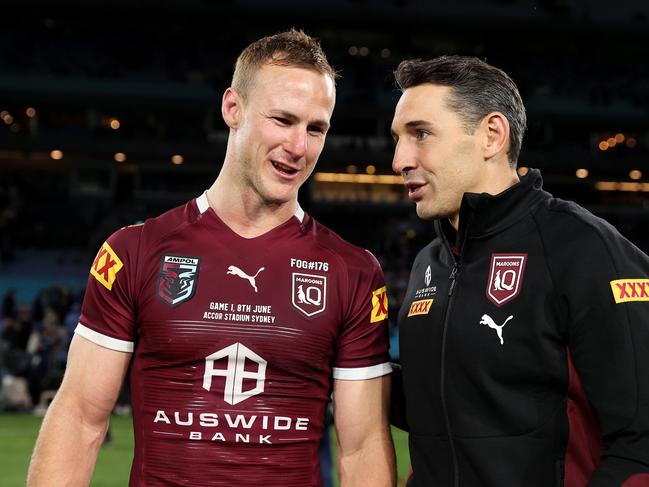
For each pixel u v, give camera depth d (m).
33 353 14.76
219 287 2.21
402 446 9.02
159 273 2.21
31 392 14.31
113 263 2.22
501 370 2.05
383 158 27.47
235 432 2.15
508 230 2.13
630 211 30.19
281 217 2.30
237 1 27.81
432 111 2.17
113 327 2.21
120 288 2.21
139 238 2.25
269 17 28.34
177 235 2.26
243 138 2.21
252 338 2.18
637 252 2.06
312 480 2.23
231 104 2.28
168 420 2.17
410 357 2.26
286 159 2.18
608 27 29.08
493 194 2.21
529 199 2.14
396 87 2.36
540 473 2.03
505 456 2.04
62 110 28.22
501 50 31.02
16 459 8.40
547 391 2.05
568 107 29.38
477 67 2.20
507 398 2.05
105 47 28.86
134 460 2.22
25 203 27.80
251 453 2.16
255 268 2.24
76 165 29.03
